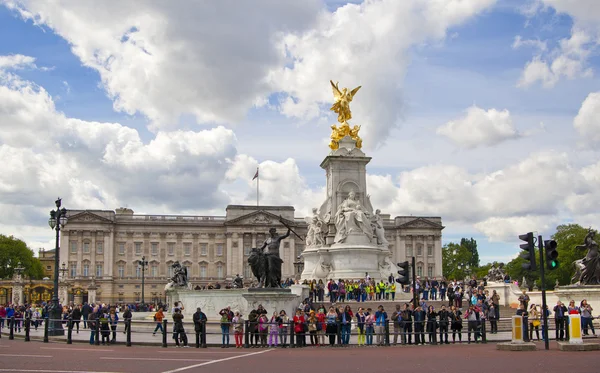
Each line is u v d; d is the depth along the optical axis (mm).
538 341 35062
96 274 170625
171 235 177375
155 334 43656
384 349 32125
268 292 40031
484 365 23594
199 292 49219
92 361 26094
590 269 48312
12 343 37469
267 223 177250
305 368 23516
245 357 27922
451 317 36656
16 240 163375
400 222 182750
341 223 67750
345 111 76688
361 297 56219
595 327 44250
